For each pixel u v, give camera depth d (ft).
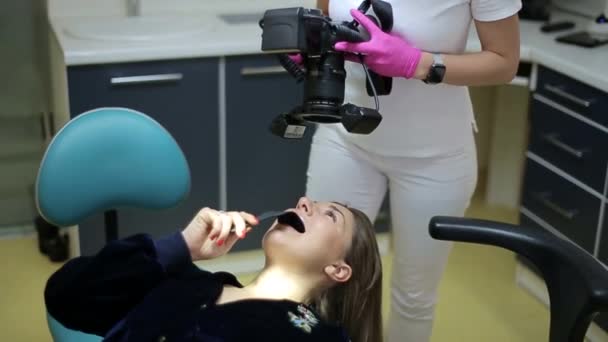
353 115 5.52
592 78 8.80
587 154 9.15
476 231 5.32
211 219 5.46
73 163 6.95
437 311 10.13
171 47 9.55
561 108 9.48
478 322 9.95
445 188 7.03
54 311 5.47
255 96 10.13
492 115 13.25
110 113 7.10
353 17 6.04
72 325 5.51
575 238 9.52
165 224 10.39
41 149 11.61
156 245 5.41
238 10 11.49
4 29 10.92
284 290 5.59
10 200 11.69
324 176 7.25
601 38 10.21
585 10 10.70
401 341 7.90
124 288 5.37
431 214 7.11
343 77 5.74
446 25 6.38
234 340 5.02
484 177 13.69
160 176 7.29
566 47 9.91
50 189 6.95
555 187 9.77
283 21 5.52
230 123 10.17
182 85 9.81
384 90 6.28
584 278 4.88
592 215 9.21
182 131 10.02
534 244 5.17
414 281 7.52
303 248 5.52
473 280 10.85
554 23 10.87
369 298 5.90
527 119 12.02
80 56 9.27
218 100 10.02
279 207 10.76
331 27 5.64
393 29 6.41
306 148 10.57
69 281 5.36
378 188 7.31
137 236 5.41
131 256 5.34
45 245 10.94
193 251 5.55
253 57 9.95
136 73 9.60
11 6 10.84
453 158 6.98
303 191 10.78
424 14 6.32
